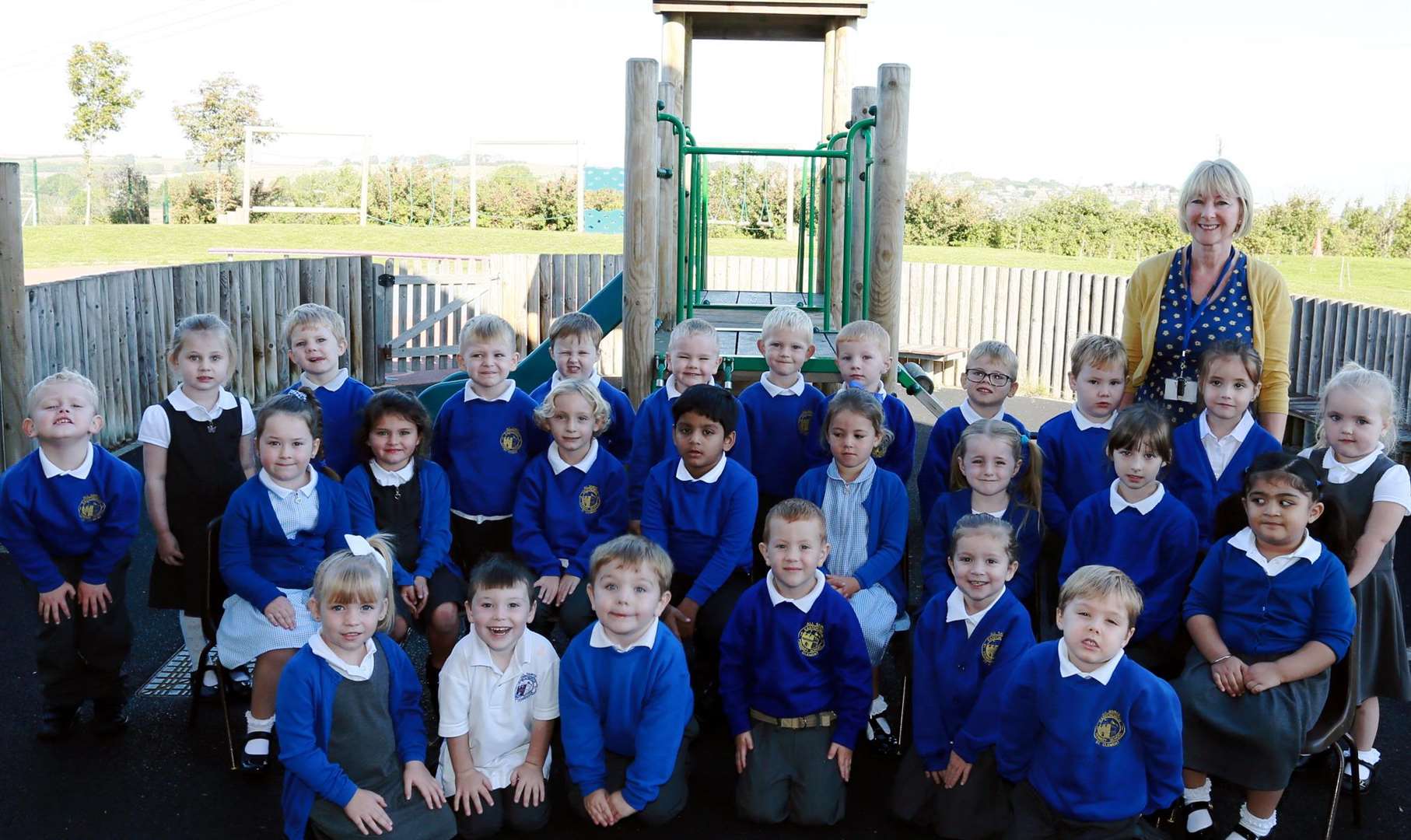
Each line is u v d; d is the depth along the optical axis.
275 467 3.89
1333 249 21.09
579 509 4.41
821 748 3.59
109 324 8.63
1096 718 3.15
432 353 13.34
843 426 4.12
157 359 9.37
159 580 4.34
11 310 6.53
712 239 20.83
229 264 10.34
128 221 30.03
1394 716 4.49
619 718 3.45
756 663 3.66
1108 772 3.15
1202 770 3.43
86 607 3.99
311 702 3.23
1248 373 3.87
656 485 4.30
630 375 5.46
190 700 4.47
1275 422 4.21
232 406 4.41
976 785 3.47
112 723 4.14
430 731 4.17
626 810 3.40
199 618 4.30
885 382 5.49
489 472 4.57
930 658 3.63
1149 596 3.80
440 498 4.36
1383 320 8.70
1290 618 3.44
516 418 4.61
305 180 30.33
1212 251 4.19
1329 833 3.50
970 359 4.60
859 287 6.69
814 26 8.24
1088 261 18.78
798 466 4.81
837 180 7.83
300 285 11.48
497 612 3.40
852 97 7.32
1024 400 12.26
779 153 6.19
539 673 3.52
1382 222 20.89
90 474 3.97
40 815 3.60
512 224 28.73
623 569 3.38
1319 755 4.04
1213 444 3.99
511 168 31.20
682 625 4.09
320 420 4.15
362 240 20.28
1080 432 4.33
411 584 4.10
